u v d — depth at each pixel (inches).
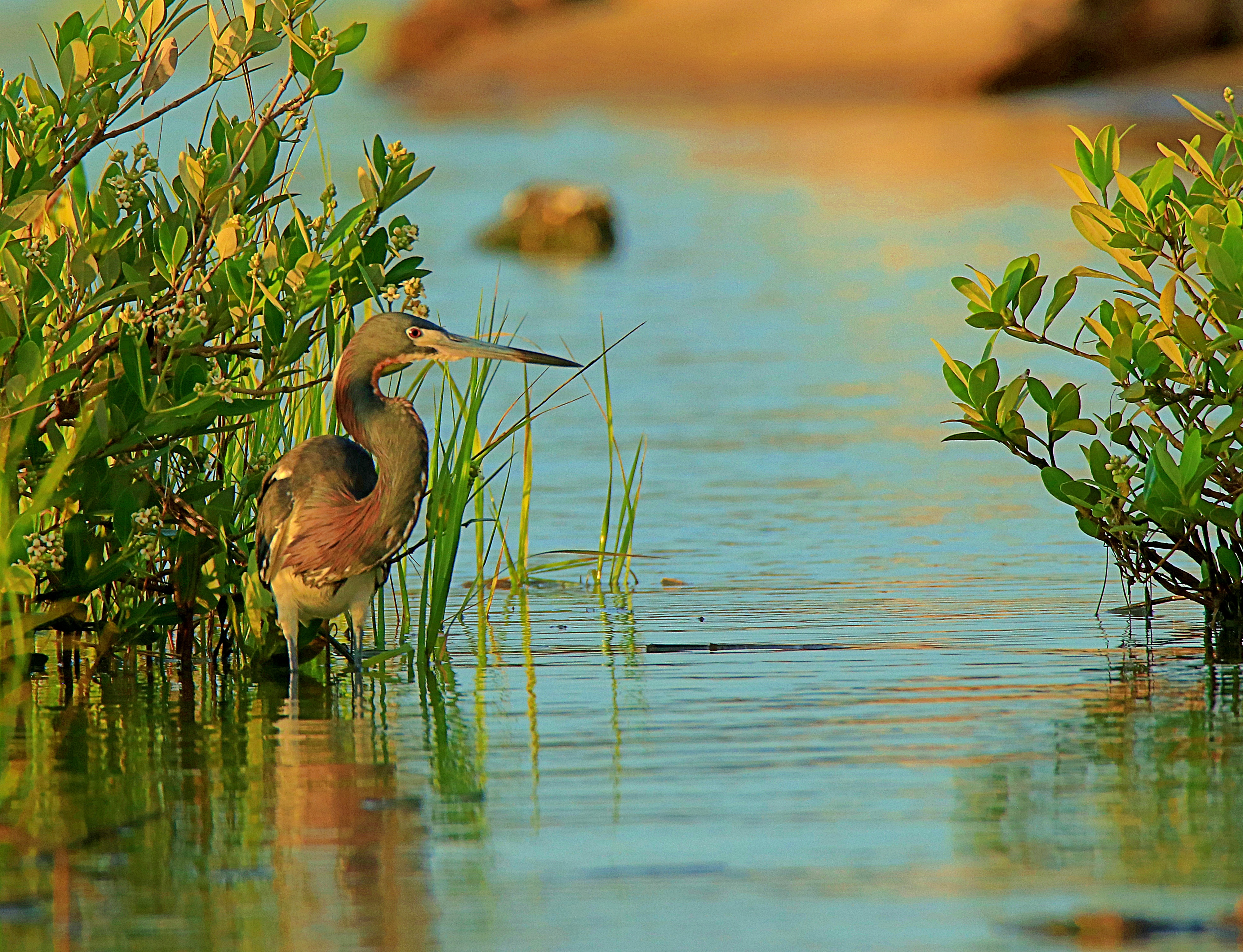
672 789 312.0
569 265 1353.3
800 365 920.9
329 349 426.0
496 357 397.7
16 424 388.5
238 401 398.6
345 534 394.3
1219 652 421.7
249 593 418.3
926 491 639.8
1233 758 327.9
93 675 424.8
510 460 479.5
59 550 389.7
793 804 301.6
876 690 386.0
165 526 423.5
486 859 276.4
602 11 3351.4
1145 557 448.8
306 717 377.1
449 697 390.9
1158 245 429.4
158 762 339.9
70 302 406.0
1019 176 1769.2
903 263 1278.3
